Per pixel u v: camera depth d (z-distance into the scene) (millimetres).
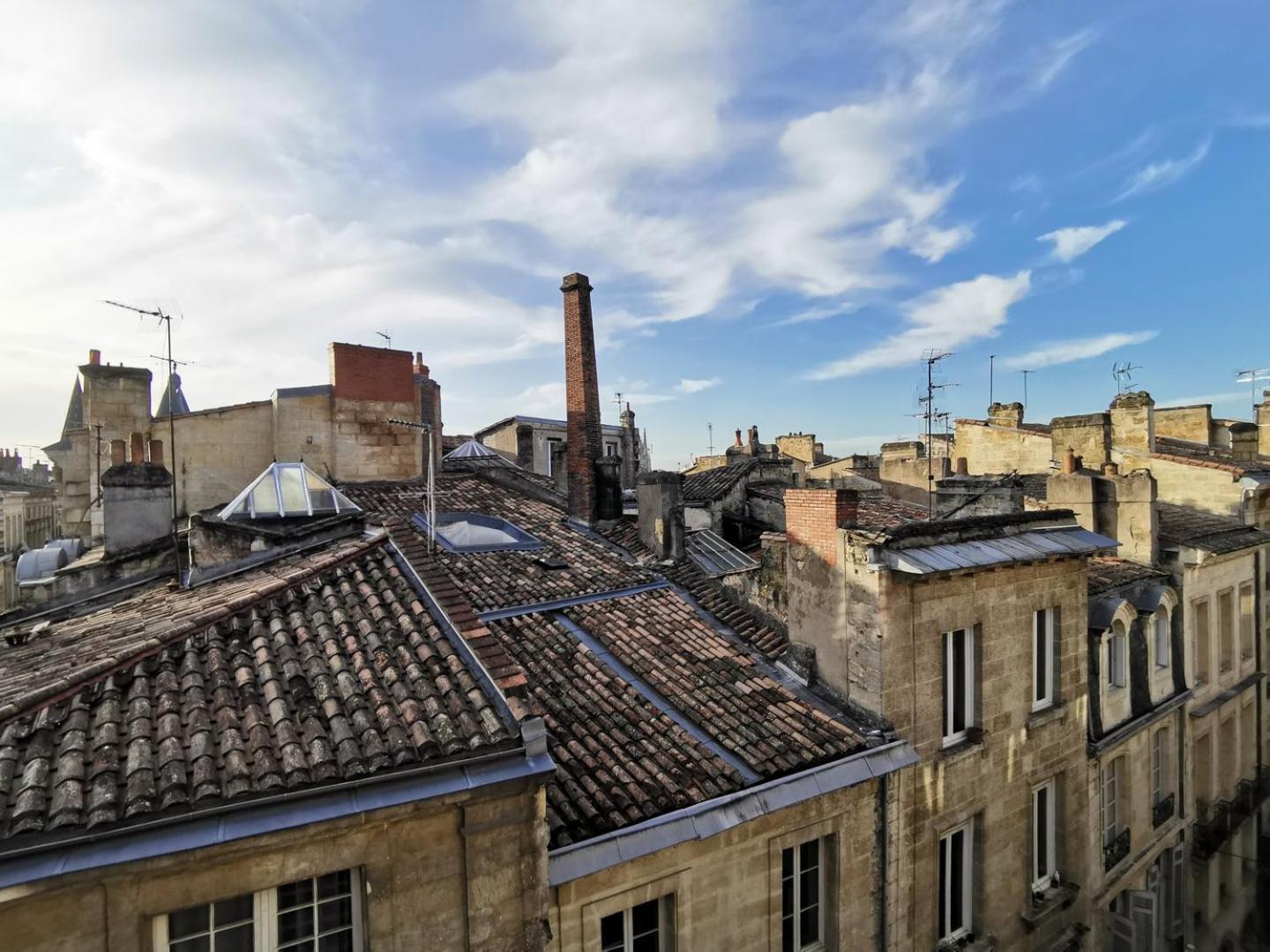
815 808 9273
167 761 5125
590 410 18125
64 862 4461
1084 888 13367
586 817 7543
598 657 11008
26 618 11523
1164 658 16828
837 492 11039
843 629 10852
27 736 5191
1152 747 16344
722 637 12352
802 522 11648
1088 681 14039
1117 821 15055
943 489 20250
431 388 26422
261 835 4945
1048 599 12891
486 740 5875
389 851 5609
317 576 8125
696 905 8180
